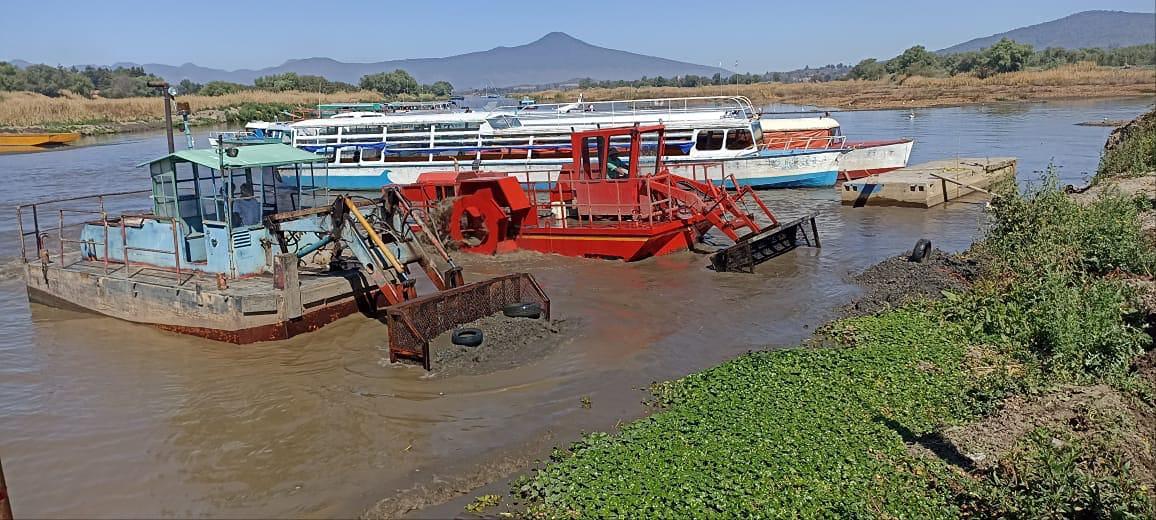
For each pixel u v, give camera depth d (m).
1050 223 16.66
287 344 13.17
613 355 12.61
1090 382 10.09
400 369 11.98
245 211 14.69
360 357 12.52
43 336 14.06
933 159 38.72
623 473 8.32
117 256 15.80
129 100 81.94
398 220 14.43
